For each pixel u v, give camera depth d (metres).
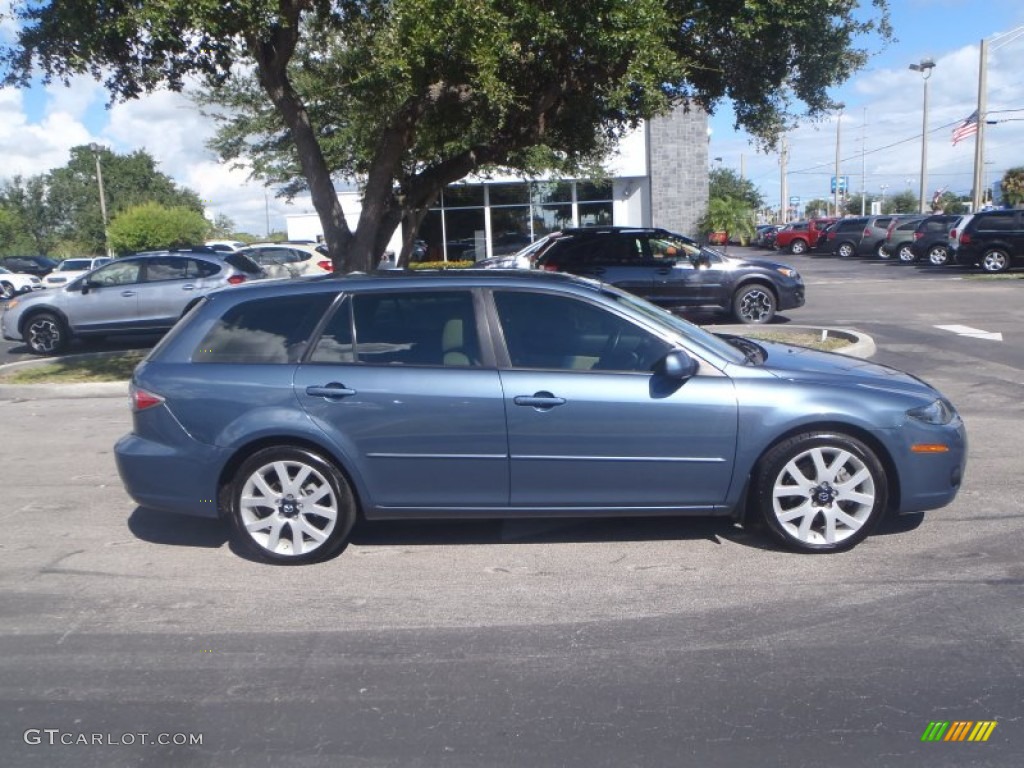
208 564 5.96
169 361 5.97
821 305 19.72
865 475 5.68
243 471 5.82
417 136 13.48
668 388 5.66
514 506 5.78
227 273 16.61
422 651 4.71
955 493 5.88
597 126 14.78
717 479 5.71
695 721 4.03
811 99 13.81
